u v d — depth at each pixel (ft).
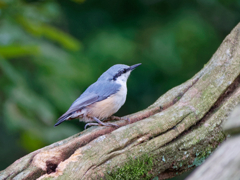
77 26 58.49
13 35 31.50
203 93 21.16
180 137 19.63
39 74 36.78
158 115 20.43
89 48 52.37
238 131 8.47
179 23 54.65
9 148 48.29
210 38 54.54
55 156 18.60
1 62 28.78
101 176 17.94
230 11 60.59
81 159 18.02
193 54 53.78
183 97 21.56
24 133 29.40
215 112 20.30
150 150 18.85
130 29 56.44
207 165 8.13
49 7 33.14
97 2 59.98
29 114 29.73
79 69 41.73
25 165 18.22
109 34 54.54
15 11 30.94
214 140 19.75
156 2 59.06
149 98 57.00
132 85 56.18
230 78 21.22
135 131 19.21
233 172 7.52
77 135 20.16
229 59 21.90
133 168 18.57
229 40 22.49
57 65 36.73
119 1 60.03
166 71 54.54
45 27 30.32
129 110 57.77
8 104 28.68
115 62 51.65
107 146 18.57
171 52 52.80
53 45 42.55
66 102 37.70
